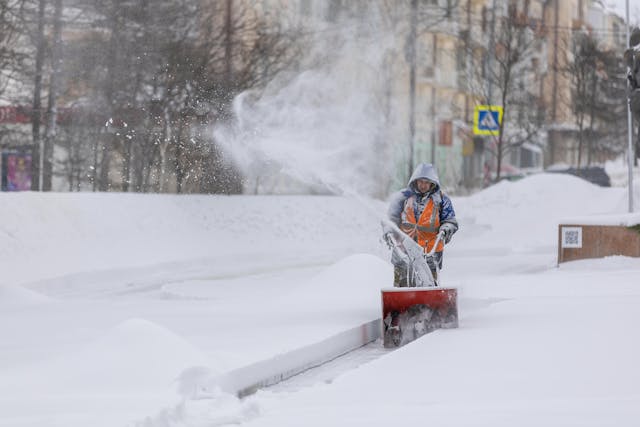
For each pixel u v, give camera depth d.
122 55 55.25
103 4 55.09
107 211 46.47
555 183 70.00
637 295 21.97
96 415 10.16
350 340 17.84
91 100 55.81
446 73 100.38
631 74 38.41
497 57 86.75
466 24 94.25
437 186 20.05
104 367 12.10
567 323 17.02
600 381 11.39
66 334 17.20
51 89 55.62
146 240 45.56
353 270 25.84
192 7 56.84
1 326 18.58
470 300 22.52
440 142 101.88
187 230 49.16
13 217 41.12
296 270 40.28
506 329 16.62
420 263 19.16
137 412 10.30
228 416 10.41
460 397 10.80
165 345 12.61
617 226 33.88
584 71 101.31
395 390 11.43
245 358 13.80
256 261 46.25
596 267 33.59
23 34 55.75
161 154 55.69
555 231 58.28
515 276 29.59
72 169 57.00
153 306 22.98
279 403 11.17
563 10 120.56
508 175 104.50
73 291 33.69
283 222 55.19
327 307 21.83
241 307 22.25
